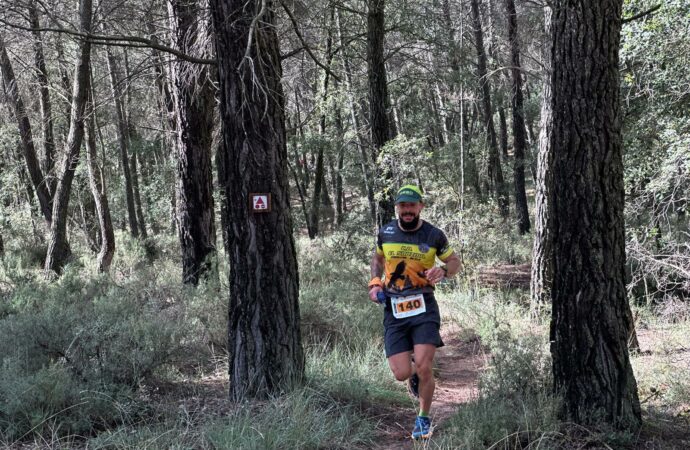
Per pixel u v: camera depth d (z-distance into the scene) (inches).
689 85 318.3
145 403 194.1
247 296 194.1
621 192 164.9
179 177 397.7
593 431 160.7
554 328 172.6
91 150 582.2
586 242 162.6
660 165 331.6
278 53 198.4
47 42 515.5
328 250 653.3
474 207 485.1
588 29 160.7
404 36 555.5
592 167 161.6
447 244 174.1
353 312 325.7
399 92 710.5
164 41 368.2
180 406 189.0
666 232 362.6
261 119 190.5
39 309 323.9
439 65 606.5
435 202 484.7
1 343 226.8
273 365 193.9
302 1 289.9
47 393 179.3
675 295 346.9
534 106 845.8
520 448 158.6
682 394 192.2
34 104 702.5
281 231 195.5
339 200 1226.6
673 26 304.3
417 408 204.5
